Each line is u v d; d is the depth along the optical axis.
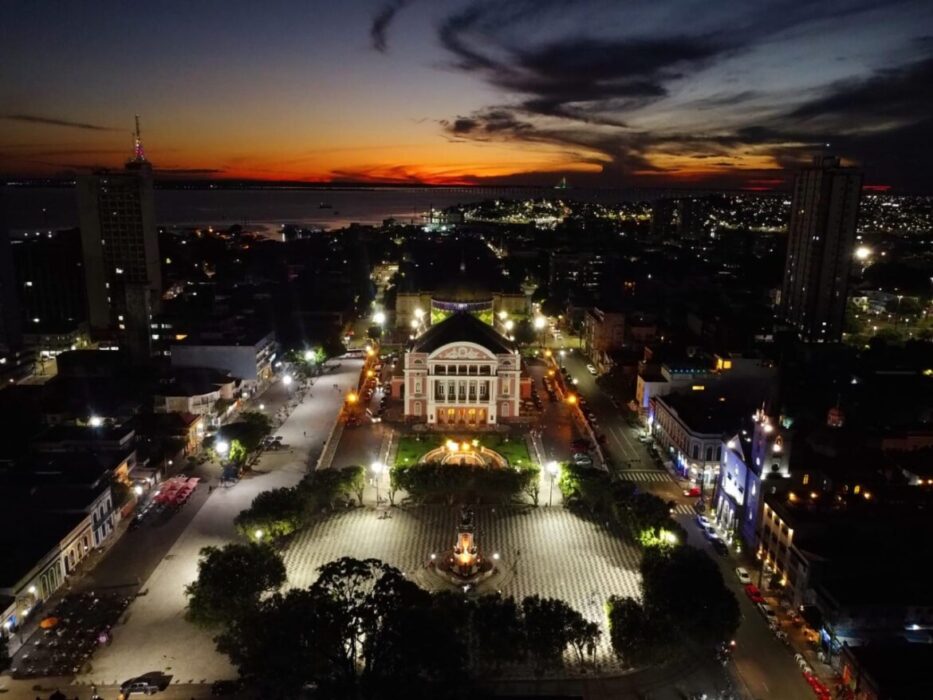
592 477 175.12
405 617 106.19
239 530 157.62
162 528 169.75
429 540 164.75
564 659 125.19
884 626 123.81
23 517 153.25
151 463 197.25
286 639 105.06
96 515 160.88
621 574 151.62
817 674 122.38
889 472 169.75
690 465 194.75
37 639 129.38
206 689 117.69
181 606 139.75
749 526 161.12
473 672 119.62
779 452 155.25
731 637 122.94
